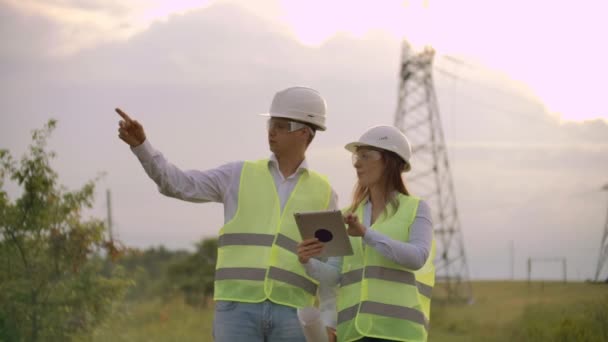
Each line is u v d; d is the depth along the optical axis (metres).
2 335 12.41
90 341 13.26
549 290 29.16
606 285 22.17
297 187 7.05
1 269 12.72
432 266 6.63
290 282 6.80
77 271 13.07
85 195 13.10
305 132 7.05
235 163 7.09
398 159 6.57
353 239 6.63
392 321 6.39
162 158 6.61
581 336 18.50
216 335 6.84
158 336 19.53
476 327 30.33
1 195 12.65
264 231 6.88
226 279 6.83
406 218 6.48
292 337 6.76
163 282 41.44
